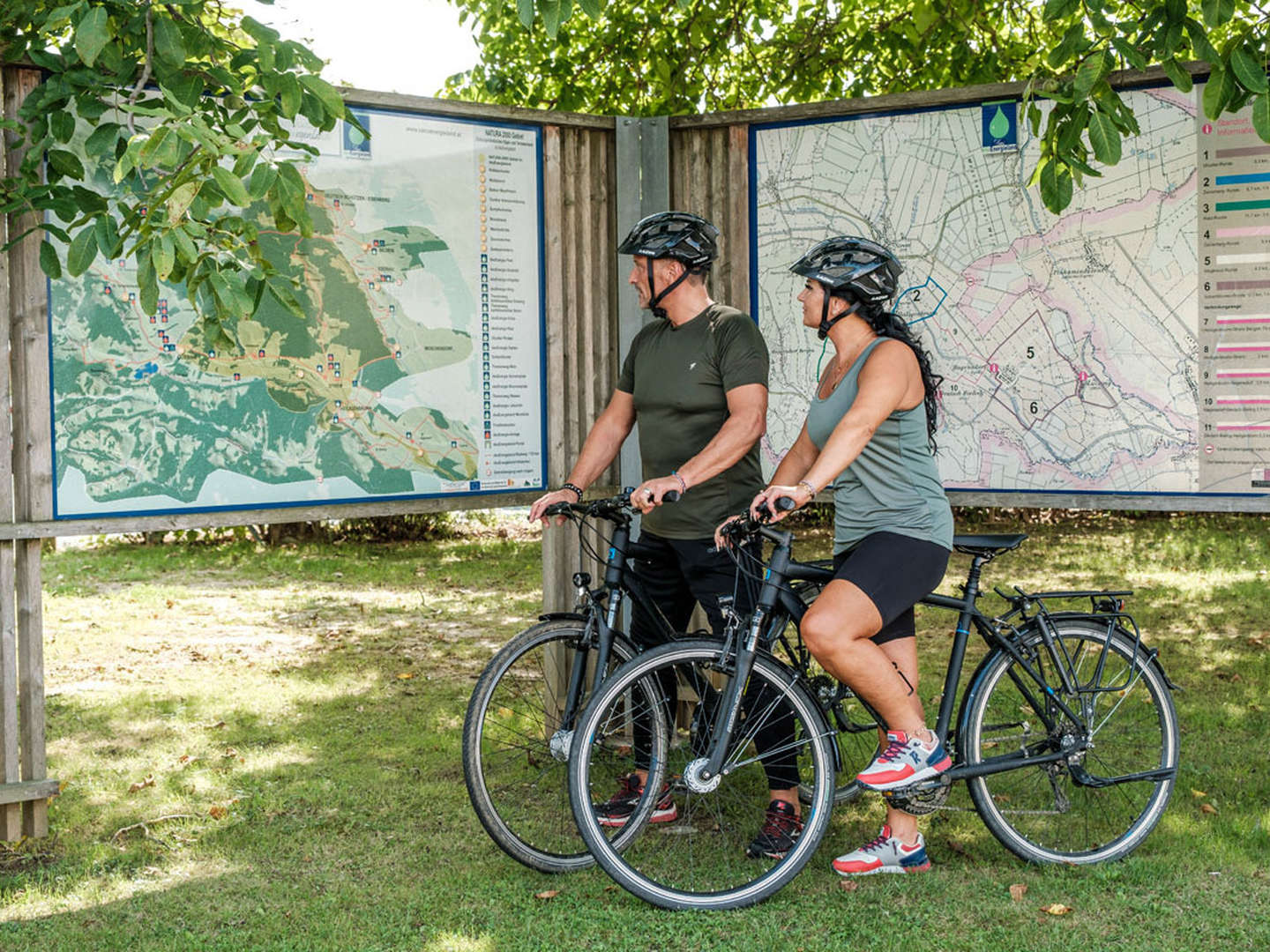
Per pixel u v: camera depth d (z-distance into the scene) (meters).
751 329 3.85
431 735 5.21
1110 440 4.36
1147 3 4.09
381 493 4.43
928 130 4.50
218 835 3.96
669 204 4.80
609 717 3.56
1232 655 6.53
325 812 4.18
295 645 7.30
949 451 4.56
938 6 8.34
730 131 4.76
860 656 3.32
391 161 4.37
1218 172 4.18
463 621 8.09
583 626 3.76
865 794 4.23
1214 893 3.33
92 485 3.93
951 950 3.03
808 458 3.68
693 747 3.65
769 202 4.73
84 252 3.40
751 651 3.42
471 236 4.55
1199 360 4.24
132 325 3.96
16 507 3.89
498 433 4.65
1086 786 3.66
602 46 9.13
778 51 9.34
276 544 12.24
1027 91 4.07
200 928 3.23
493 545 12.16
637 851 3.76
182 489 4.07
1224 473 4.24
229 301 3.19
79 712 5.68
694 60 9.09
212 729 5.38
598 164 4.81
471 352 4.57
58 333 3.86
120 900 3.42
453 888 3.49
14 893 3.47
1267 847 3.65
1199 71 4.18
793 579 3.56
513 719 4.30
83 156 3.85
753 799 4.15
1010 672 3.67
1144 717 3.95
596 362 4.88
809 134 4.66
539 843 3.81
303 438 4.27
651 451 4.01
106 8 3.50
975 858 3.65
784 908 3.32
